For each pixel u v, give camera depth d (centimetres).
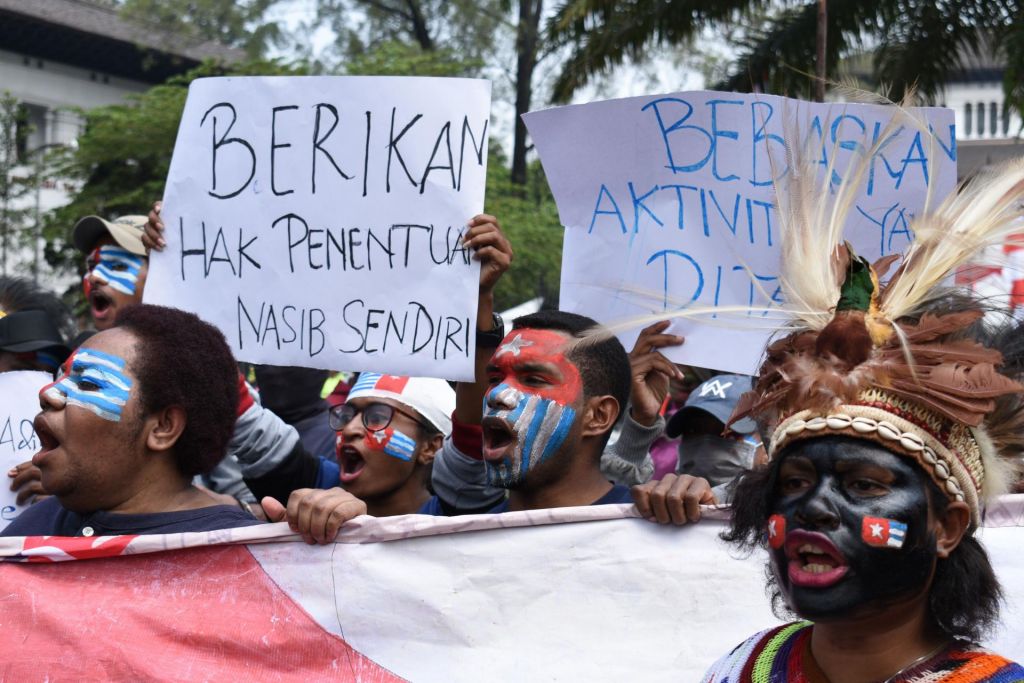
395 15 2181
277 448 361
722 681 190
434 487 348
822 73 546
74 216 1906
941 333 175
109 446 263
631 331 329
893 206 314
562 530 258
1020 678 166
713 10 1038
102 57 2880
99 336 271
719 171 327
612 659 252
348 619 256
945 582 174
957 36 982
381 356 324
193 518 267
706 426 378
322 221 334
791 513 172
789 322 198
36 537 262
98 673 253
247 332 337
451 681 253
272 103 342
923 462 168
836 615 166
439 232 324
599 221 334
